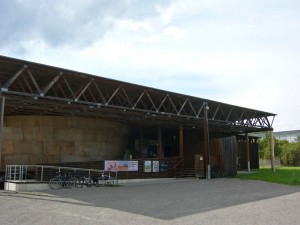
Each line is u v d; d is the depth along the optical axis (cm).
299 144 7094
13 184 1967
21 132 2870
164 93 2858
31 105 2281
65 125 2989
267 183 2697
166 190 1986
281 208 1303
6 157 2834
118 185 2355
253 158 5206
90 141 3130
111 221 989
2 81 2398
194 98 3144
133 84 2573
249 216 1109
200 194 1781
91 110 2495
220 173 3500
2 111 1891
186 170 3434
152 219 1034
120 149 3519
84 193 1742
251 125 3988
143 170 3033
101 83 2491
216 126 3772
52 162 2933
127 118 3033
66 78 2339
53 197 1542
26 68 1998
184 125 3644
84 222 965
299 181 2862
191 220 1026
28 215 1055
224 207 1312
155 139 4253
